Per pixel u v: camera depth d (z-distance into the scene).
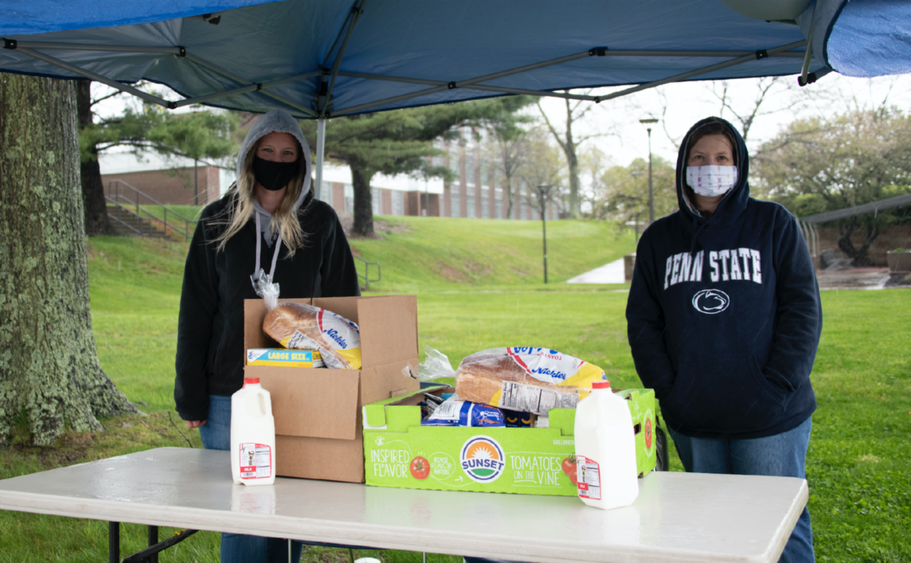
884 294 13.96
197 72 2.70
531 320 14.23
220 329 2.20
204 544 3.29
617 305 16.53
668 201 24.55
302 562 3.15
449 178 21.86
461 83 3.05
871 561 3.21
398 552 3.17
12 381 4.93
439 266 25.30
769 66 2.70
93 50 2.29
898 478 4.51
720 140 2.03
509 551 1.14
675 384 2.02
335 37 2.74
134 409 5.88
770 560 1.05
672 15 2.31
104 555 3.19
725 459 2.03
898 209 16.78
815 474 4.66
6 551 3.28
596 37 2.54
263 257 2.26
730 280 1.98
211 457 1.85
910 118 17.00
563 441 1.37
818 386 7.65
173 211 21.84
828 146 17.70
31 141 5.01
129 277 16.33
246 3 1.25
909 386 7.41
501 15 2.41
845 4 1.37
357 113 3.38
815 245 17.61
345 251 2.52
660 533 1.14
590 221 33.81
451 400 1.52
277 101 3.14
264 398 1.55
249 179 2.22
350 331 1.63
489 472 1.42
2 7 1.24
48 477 1.63
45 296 5.08
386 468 1.49
